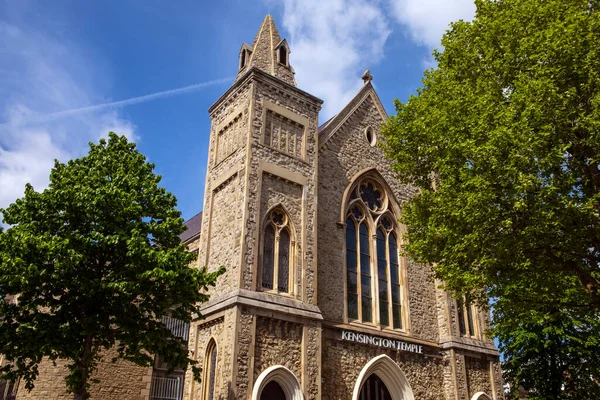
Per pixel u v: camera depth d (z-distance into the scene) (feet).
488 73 58.39
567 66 49.42
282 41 89.51
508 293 57.52
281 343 67.10
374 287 85.20
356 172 91.09
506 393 129.49
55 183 57.16
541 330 112.68
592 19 49.73
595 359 109.09
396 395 80.18
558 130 49.08
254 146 75.46
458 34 64.64
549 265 53.11
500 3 63.00
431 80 68.85
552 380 112.06
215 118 88.02
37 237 49.39
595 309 58.95
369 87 100.63
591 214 47.96
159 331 55.26
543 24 54.44
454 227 55.11
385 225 92.99
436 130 60.03
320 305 76.07
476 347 91.30
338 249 82.33
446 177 58.39
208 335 69.51
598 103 46.85
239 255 68.39
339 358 74.54
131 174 59.57
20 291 51.88
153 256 53.67
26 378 52.85
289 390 65.57
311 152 82.84
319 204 82.79
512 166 48.34
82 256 49.83
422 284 92.58
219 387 62.75
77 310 53.78
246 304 64.90
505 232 50.29
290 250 74.84
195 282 55.42
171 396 83.97
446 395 85.76
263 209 73.46
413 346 84.02
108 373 78.84
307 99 85.76
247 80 80.59
